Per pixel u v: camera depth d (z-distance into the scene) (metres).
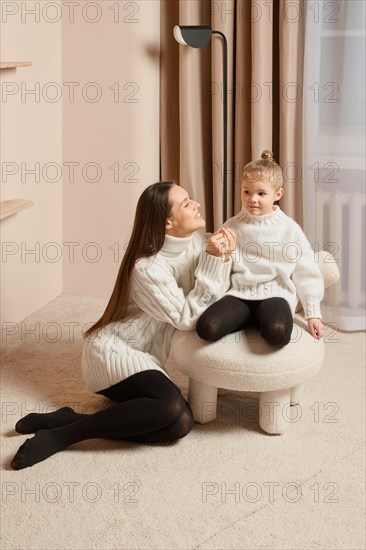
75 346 3.17
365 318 3.44
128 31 3.42
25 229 3.40
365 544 2.02
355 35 3.26
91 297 3.72
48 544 2.00
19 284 3.40
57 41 3.49
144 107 3.50
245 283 2.56
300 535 2.05
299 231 2.58
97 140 3.55
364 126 3.33
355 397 2.80
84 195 3.62
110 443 2.47
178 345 2.52
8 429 2.54
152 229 2.52
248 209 2.55
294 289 2.59
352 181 3.38
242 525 2.09
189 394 2.59
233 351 2.43
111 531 2.06
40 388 2.83
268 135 3.43
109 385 2.54
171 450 2.44
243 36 3.39
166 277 2.51
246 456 2.42
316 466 2.37
